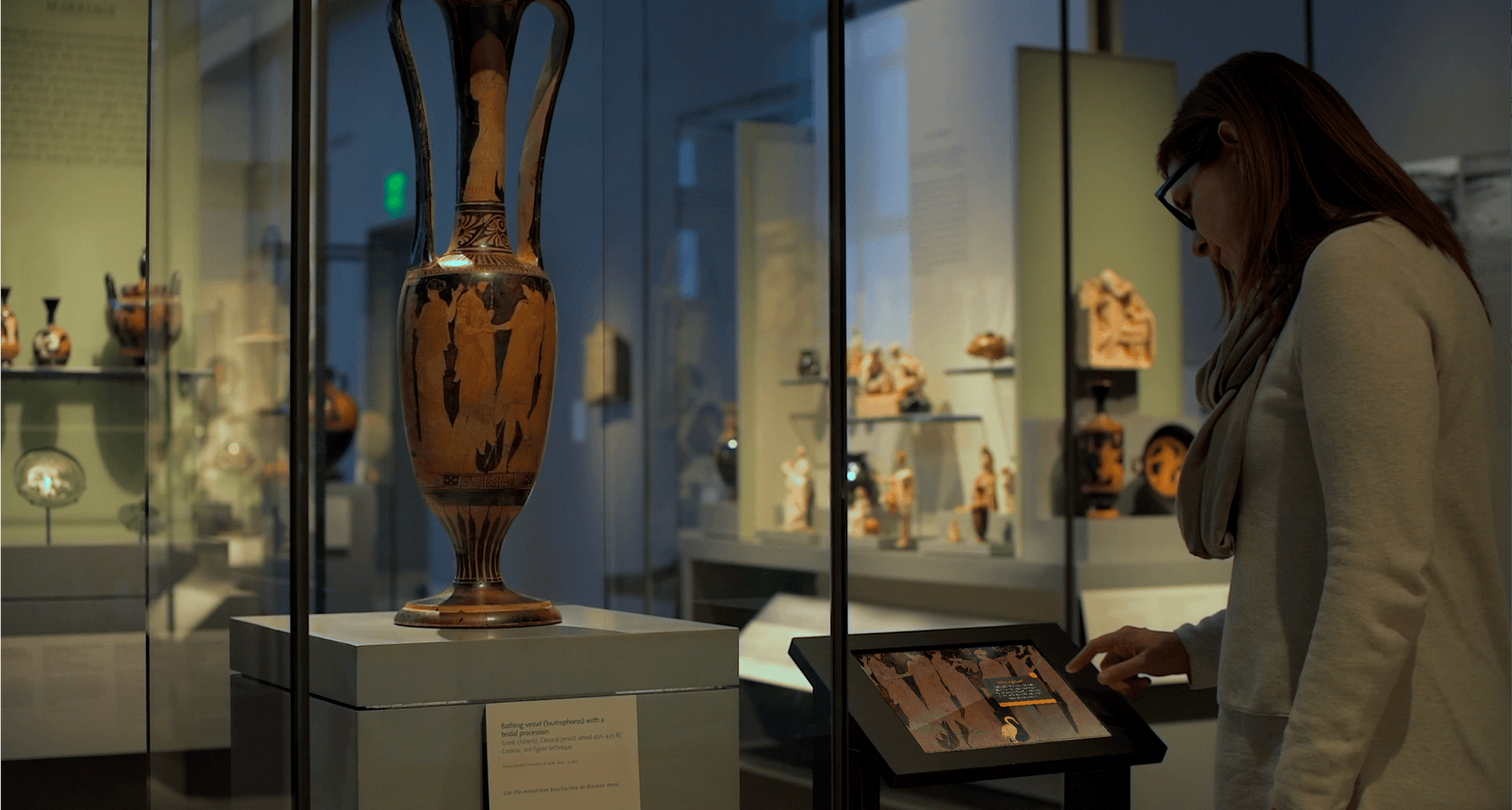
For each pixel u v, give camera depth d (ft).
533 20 4.08
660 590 4.15
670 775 3.82
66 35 8.22
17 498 9.02
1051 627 5.22
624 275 4.29
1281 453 4.36
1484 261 12.11
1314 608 4.27
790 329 3.98
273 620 3.16
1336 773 3.88
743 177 4.09
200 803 3.15
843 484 3.87
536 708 3.65
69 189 9.35
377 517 4.71
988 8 14.47
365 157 4.05
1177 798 10.44
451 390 3.84
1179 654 5.12
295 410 3.15
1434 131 12.42
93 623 6.17
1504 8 12.00
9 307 9.54
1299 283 4.42
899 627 14.06
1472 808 4.17
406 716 3.49
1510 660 4.38
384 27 4.07
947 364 14.80
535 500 4.38
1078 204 14.05
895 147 15.43
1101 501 12.89
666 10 4.19
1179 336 14.44
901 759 4.36
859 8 15.76
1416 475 3.90
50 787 4.26
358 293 4.22
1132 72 14.29
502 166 3.96
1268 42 13.41
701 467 4.10
